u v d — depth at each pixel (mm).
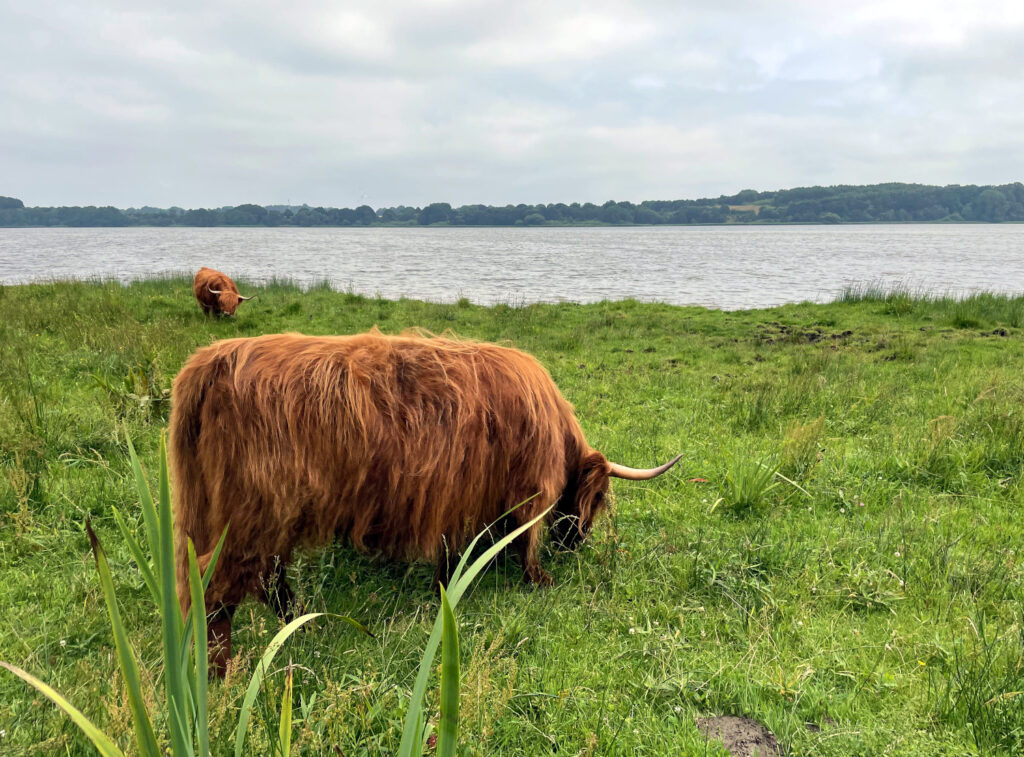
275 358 2602
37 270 36812
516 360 3186
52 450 4730
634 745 2342
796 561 3684
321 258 54969
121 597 3174
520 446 3045
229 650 2545
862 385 7531
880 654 2893
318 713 2277
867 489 4781
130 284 16516
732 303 21500
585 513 3516
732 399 7012
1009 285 28797
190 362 2586
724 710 2570
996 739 2348
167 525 1427
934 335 11797
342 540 2875
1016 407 6117
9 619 2961
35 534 3660
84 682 2395
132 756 1970
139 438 5105
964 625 3088
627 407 6895
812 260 53406
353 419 2576
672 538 3934
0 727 2248
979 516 4320
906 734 2387
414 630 2932
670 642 2891
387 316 13375
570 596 3291
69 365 7277
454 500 2852
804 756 2311
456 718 1367
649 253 68562
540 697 2529
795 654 2887
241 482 2479
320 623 2906
